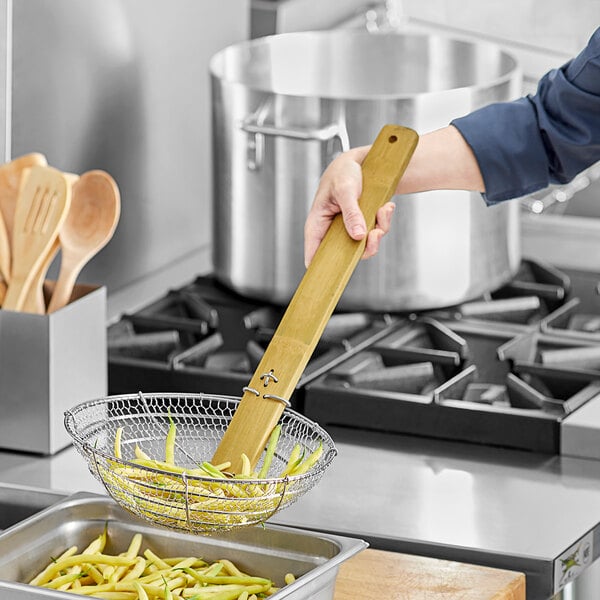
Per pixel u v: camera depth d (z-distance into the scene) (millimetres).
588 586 2010
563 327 2695
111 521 1789
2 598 1520
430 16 3779
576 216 3689
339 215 1813
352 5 3883
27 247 2119
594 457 2145
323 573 1552
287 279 2627
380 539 1852
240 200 2654
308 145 2531
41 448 2117
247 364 2484
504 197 2162
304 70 2975
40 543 1740
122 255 2893
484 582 1710
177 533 1756
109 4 2732
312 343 1673
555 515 1929
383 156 1869
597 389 2305
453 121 2145
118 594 1643
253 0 3617
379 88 3000
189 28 3061
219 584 1677
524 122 2135
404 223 2539
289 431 1917
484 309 2695
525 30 3678
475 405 2217
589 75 2062
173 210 3080
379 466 2113
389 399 2248
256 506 1515
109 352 2445
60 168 2646
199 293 2785
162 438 1818
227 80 2625
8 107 2359
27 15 2469
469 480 2061
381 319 2635
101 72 2740
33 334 2076
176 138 3053
